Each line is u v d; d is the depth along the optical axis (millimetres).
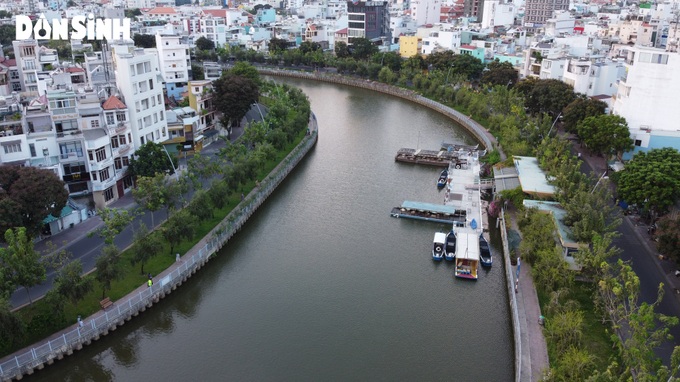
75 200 102750
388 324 75688
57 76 130750
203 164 111000
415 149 148500
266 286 85188
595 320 67938
